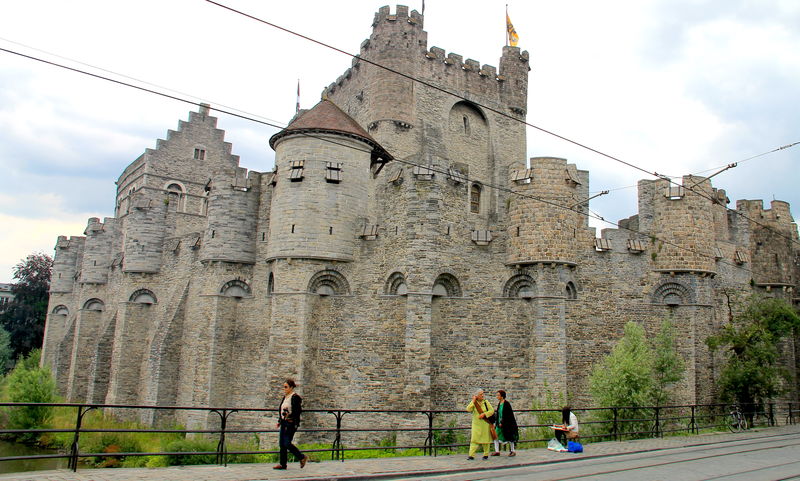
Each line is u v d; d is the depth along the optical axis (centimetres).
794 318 3741
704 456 2169
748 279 4362
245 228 4156
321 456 2816
